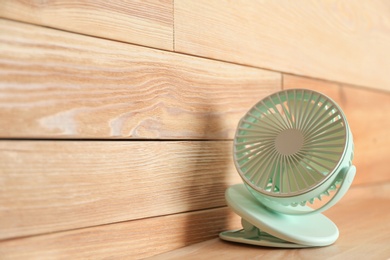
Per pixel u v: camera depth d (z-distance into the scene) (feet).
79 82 1.73
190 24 2.17
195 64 2.19
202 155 2.21
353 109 3.44
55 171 1.66
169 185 2.05
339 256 1.88
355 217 2.72
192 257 1.92
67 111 1.70
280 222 2.05
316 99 2.05
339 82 3.28
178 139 2.10
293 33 2.83
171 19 2.08
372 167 3.65
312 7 2.99
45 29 1.65
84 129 1.75
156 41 2.02
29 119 1.60
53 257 1.65
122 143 1.87
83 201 1.74
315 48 3.03
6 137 1.55
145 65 1.96
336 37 3.23
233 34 2.40
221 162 2.31
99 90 1.80
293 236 1.97
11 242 1.55
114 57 1.85
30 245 1.59
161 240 2.01
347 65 3.36
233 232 2.22
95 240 1.77
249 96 2.50
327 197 3.08
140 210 1.93
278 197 1.96
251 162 2.08
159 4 2.03
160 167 2.02
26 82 1.59
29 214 1.59
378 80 3.75
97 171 1.78
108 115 1.82
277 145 2.05
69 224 1.70
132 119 1.91
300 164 1.97
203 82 2.23
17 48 1.57
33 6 1.62
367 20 3.60
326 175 1.90
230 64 2.39
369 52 3.63
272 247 2.05
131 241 1.89
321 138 1.98
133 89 1.91
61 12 1.69
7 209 1.54
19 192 1.57
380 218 2.69
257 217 2.02
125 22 1.90
